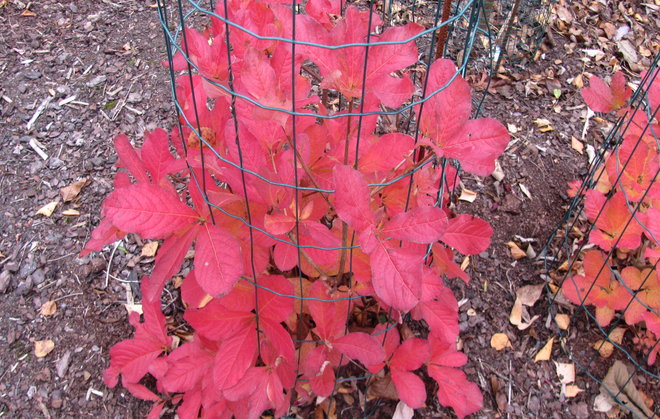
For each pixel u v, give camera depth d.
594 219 0.93
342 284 0.79
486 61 1.48
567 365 0.97
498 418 0.91
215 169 0.62
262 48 0.66
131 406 0.89
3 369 0.91
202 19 1.50
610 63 1.54
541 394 0.94
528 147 1.29
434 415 0.90
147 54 1.42
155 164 0.64
